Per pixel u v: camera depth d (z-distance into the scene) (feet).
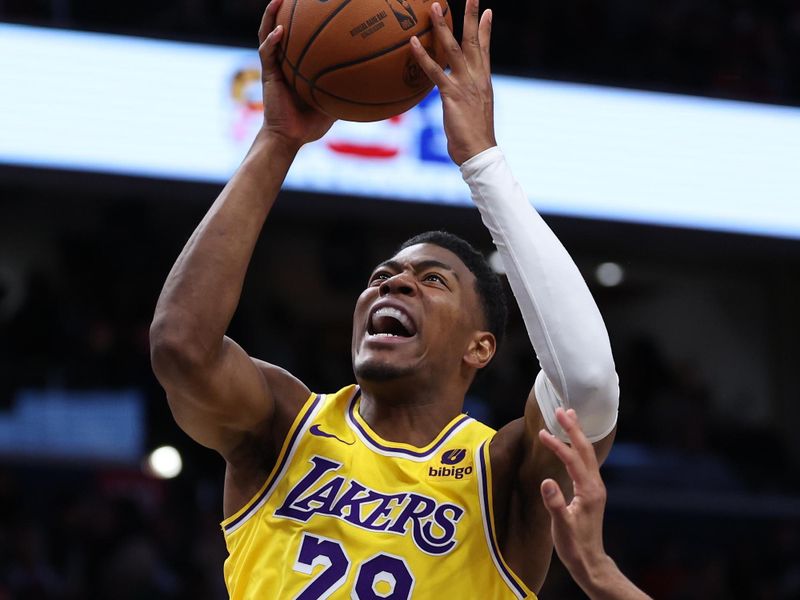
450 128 22.93
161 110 63.87
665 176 70.90
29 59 62.59
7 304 92.07
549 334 21.34
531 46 80.18
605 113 70.38
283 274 98.32
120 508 64.18
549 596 65.51
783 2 90.99
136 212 91.81
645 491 80.89
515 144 68.54
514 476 22.91
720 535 77.15
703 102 72.18
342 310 99.04
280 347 84.74
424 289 24.30
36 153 61.87
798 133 73.56
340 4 23.24
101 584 59.82
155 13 75.36
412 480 22.65
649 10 86.63
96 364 74.49
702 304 105.09
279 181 23.89
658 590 70.54
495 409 81.76
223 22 75.05
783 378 104.12
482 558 22.04
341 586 21.47
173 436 72.49
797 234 72.18
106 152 62.85
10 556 59.93
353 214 65.92
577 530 18.66
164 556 62.90
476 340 24.80
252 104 64.95
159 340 21.99
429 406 24.06
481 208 22.58
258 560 22.36
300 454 23.18
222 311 22.34
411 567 21.62
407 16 23.41
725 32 86.89
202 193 63.77
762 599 72.49
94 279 87.61
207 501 70.28
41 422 70.28
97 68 63.41
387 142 66.69
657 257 100.12
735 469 86.63
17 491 67.00
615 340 104.22
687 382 94.02
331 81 23.45
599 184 69.51
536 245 21.79
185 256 22.77
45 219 93.56
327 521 22.17
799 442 102.89
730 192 71.77
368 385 23.79
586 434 21.80
